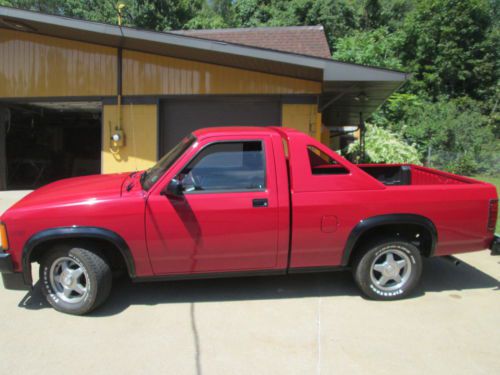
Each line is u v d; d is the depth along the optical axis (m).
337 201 3.83
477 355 3.13
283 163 3.81
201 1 30.55
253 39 12.79
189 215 3.66
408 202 3.91
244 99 9.28
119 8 11.22
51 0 24.70
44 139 15.32
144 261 3.71
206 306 3.97
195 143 3.77
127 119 9.50
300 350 3.19
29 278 3.64
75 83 9.53
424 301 4.11
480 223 4.06
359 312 3.85
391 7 27.80
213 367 2.96
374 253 3.99
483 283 4.62
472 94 24.16
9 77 9.66
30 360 3.03
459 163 16.80
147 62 9.35
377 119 18.59
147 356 3.09
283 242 3.82
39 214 3.55
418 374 2.89
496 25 25.28
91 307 3.71
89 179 4.56
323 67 7.46
